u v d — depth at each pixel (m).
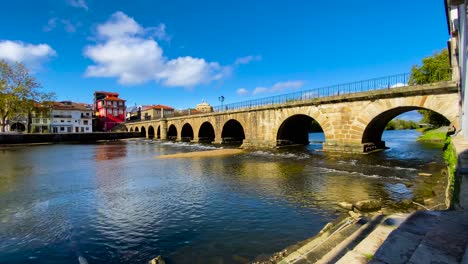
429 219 4.14
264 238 6.79
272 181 13.12
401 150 22.67
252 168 17.17
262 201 9.89
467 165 6.30
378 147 22.97
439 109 15.67
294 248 5.96
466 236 3.27
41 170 19.22
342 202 9.00
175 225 7.99
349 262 3.99
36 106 59.22
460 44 12.57
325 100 22.11
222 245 6.54
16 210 9.80
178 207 9.66
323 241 5.91
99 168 19.81
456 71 17.45
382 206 8.51
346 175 13.76
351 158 18.58
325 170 15.34
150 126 70.56
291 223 7.64
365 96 19.14
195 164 20.16
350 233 6.11
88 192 12.38
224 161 21.09
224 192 11.45
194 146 38.94
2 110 54.44
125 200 10.84
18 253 6.56
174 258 6.05
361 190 10.74
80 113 84.94
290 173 14.95
